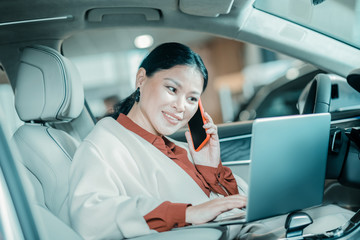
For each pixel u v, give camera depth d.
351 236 0.90
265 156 0.83
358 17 1.51
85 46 6.59
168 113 1.22
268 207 0.87
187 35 5.10
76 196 0.98
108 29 1.48
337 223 1.06
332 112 1.68
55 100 1.15
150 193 1.11
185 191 1.16
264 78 6.56
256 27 1.49
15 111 1.17
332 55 1.55
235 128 1.79
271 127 0.83
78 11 1.38
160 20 1.46
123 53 6.82
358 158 1.28
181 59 1.22
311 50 1.54
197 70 1.24
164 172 1.15
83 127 1.54
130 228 0.92
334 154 1.31
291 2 1.44
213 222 0.93
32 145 1.12
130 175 1.09
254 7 1.45
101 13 1.41
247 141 1.78
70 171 1.07
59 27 1.43
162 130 1.23
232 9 1.42
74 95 1.19
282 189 0.89
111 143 1.12
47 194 1.09
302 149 0.90
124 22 1.46
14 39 1.40
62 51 1.53
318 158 0.95
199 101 1.32
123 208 0.94
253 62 6.79
